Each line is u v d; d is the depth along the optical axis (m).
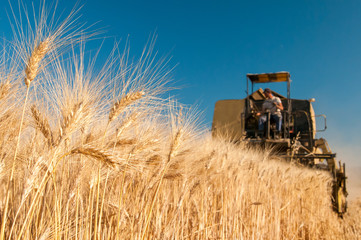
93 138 1.60
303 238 5.25
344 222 7.32
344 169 8.65
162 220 2.52
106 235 1.84
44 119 1.40
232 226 3.50
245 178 4.35
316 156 7.96
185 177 2.42
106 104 1.59
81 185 1.68
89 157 1.51
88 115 1.45
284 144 8.59
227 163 3.70
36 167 1.27
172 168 2.16
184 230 2.77
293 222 5.35
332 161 8.57
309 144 9.94
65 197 1.63
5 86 1.39
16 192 1.58
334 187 7.90
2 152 1.38
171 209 2.64
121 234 1.91
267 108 9.75
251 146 8.27
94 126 1.65
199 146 2.99
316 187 6.85
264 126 9.62
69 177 1.68
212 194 3.45
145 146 1.78
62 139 1.32
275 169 5.56
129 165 1.63
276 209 4.59
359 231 6.67
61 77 1.44
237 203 3.66
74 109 1.36
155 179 2.12
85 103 1.41
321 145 10.20
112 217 1.93
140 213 2.01
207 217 3.25
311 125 10.66
